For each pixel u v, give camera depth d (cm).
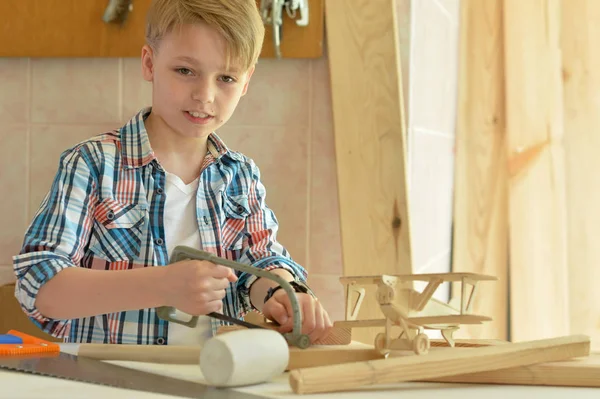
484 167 224
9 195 175
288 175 171
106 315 122
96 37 170
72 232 115
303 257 171
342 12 164
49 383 73
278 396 70
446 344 90
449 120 220
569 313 221
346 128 164
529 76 222
